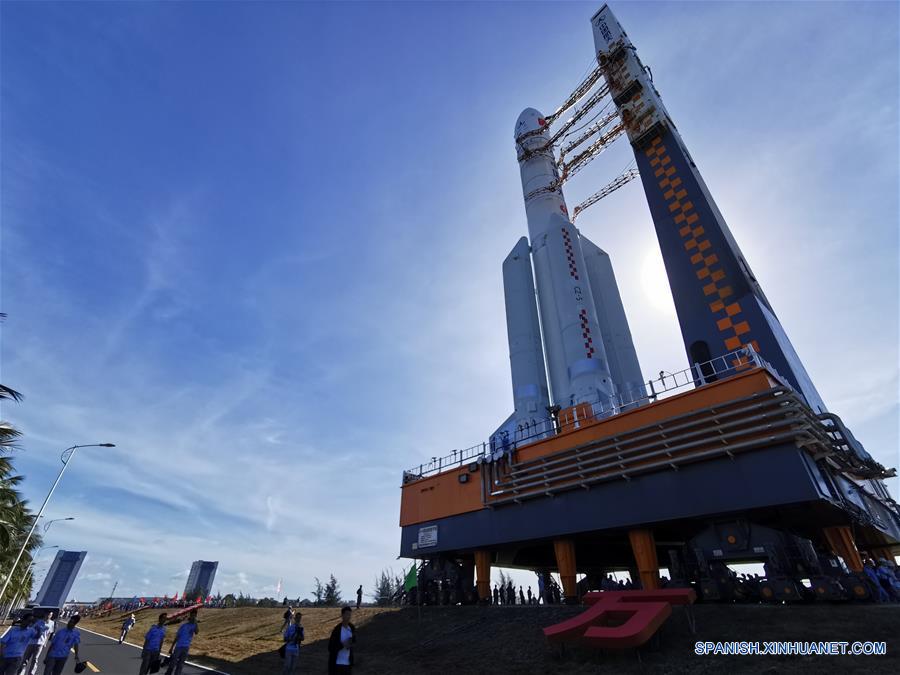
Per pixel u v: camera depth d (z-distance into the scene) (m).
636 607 14.34
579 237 43.00
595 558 32.81
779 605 15.58
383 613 27.36
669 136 37.12
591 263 42.47
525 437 30.25
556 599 29.81
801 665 11.20
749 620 14.27
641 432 22.00
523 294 41.62
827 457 19.28
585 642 13.59
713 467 19.62
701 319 29.44
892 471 22.44
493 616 21.39
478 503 28.00
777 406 18.61
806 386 25.69
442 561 29.52
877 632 11.95
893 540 26.69
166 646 26.77
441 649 18.86
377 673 16.66
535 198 45.34
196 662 19.97
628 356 36.97
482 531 27.16
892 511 27.42
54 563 111.50
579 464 23.48
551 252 39.09
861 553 28.36
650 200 36.00
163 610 57.00
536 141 49.31
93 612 81.25
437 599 28.16
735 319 27.98
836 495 18.83
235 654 21.88
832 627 12.70
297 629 14.27
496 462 27.98
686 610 14.52
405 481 34.34
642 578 20.84
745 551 18.14
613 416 23.59
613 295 40.34
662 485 20.78
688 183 34.22
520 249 44.69
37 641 14.12
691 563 19.31
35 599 106.12
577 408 29.61
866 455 23.84
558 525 23.73
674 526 21.70
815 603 15.95
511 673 14.66
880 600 16.08
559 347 36.28
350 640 9.80
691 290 30.62
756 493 18.14
